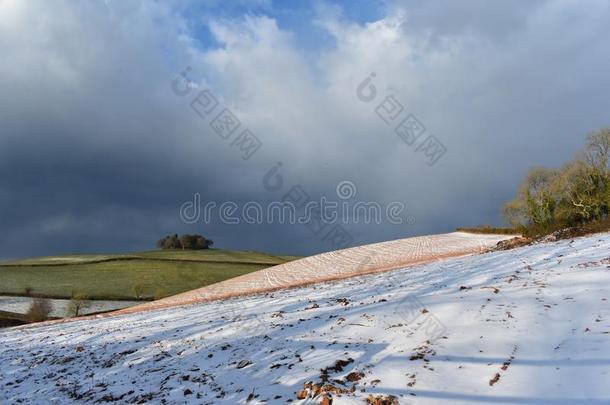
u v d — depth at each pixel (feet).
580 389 22.16
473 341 30.73
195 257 280.92
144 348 48.52
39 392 39.29
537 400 21.99
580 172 145.28
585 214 140.36
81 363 47.57
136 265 243.81
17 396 39.14
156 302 134.41
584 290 37.24
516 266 62.39
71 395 36.65
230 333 47.52
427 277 69.67
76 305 155.43
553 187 147.84
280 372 31.91
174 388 32.89
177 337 51.06
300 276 142.41
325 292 72.33
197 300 119.55
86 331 73.15
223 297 116.57
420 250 166.40
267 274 164.96
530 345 28.50
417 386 25.48
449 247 165.27
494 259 79.82
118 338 58.85
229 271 233.76
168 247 346.74
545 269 52.16
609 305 32.55
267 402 26.78
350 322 41.52
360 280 89.45
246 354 38.11
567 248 74.08
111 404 32.14
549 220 149.48
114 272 226.79
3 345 70.69
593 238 84.07
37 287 195.72
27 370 48.83
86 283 203.82
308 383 27.73
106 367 43.57
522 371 25.25
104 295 181.16
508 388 23.62
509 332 31.01
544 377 24.11
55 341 66.74
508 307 36.29
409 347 32.04
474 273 63.52
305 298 67.51
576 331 29.22
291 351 36.27
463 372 26.50
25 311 160.04
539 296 37.93
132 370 40.57
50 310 155.74
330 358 32.83
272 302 69.87
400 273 89.30
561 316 32.32
